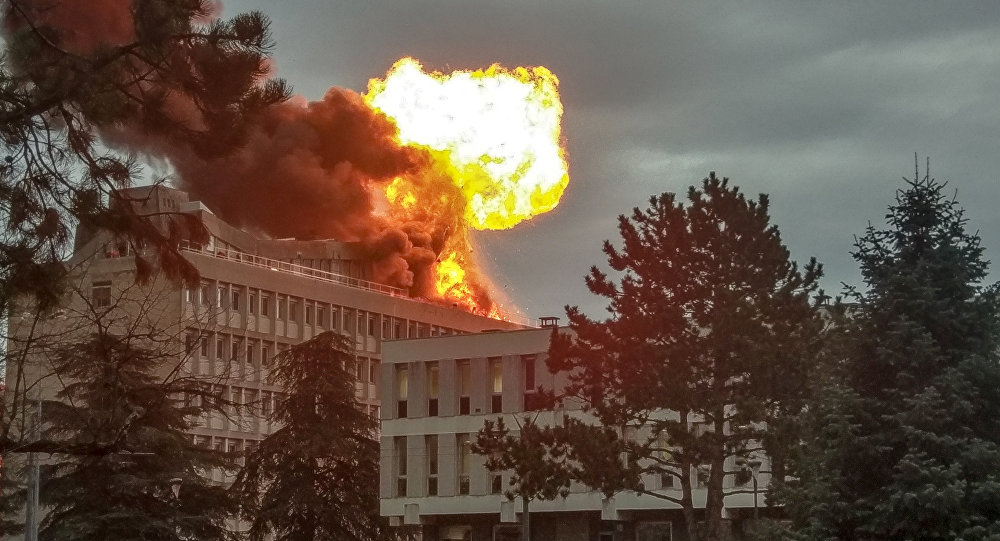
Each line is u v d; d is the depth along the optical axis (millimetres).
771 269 45375
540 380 77250
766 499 38875
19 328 20047
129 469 51219
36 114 17844
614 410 45344
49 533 51688
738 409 42312
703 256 45125
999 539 30281
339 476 64625
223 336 101438
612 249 46250
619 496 72312
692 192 45844
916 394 32062
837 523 32594
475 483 77750
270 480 64438
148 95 17984
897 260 33375
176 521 51719
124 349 20375
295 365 65062
